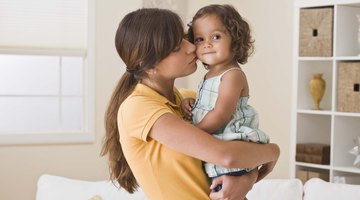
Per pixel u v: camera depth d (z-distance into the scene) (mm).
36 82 6574
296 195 3654
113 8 4676
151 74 2045
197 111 2064
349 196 3482
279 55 4770
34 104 6578
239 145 1905
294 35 4352
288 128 4730
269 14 4828
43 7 4570
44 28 4582
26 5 4527
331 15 4156
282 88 4762
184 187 1999
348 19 4199
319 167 4227
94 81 4656
